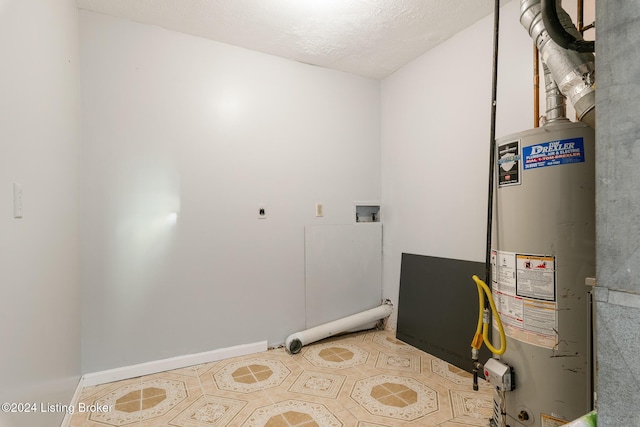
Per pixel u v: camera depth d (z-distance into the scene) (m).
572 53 1.20
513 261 1.42
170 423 1.65
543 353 1.33
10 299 1.00
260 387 2.00
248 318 2.56
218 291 2.45
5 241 0.97
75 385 1.87
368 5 2.07
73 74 1.87
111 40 2.14
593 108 1.13
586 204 1.27
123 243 2.16
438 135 2.56
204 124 2.41
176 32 2.33
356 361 2.37
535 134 1.35
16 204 1.05
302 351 2.57
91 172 2.08
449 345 2.35
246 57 2.57
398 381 2.06
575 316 1.27
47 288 1.36
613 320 0.66
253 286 2.58
